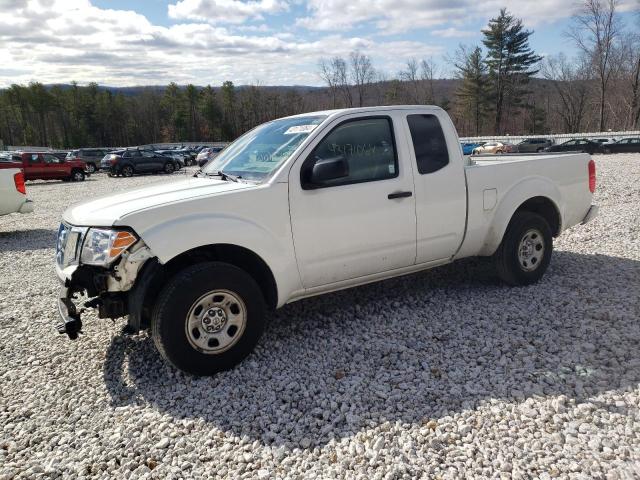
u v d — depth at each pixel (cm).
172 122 9781
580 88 6731
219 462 259
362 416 289
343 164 356
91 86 9681
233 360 351
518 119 7831
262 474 246
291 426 285
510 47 7025
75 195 1908
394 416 287
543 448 251
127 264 320
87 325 454
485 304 453
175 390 332
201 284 330
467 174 450
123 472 255
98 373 364
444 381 323
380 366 349
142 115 10131
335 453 259
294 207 367
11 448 280
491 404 292
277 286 367
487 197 461
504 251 479
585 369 325
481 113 7369
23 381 359
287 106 9044
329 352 375
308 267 379
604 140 3622
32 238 989
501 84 7131
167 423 295
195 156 4200
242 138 475
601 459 240
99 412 313
